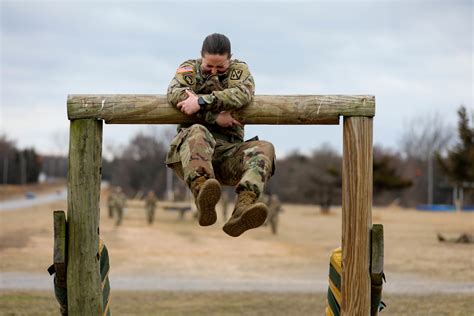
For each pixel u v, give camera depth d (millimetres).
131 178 120750
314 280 22156
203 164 6379
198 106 6543
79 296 6559
